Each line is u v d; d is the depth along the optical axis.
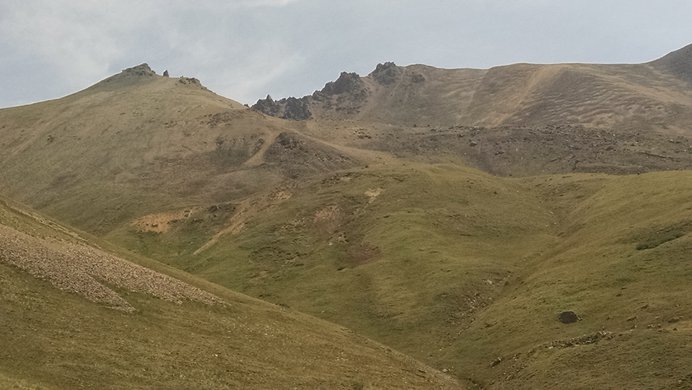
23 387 26.41
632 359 36.19
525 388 39.22
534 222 96.12
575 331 47.16
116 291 44.06
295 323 55.00
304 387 36.12
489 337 54.34
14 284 38.56
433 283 73.00
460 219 98.69
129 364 32.81
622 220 74.50
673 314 42.72
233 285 91.50
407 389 40.78
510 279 71.50
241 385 34.06
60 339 33.66
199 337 40.94
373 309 70.44
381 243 92.38
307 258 97.56
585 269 60.59
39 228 54.97
